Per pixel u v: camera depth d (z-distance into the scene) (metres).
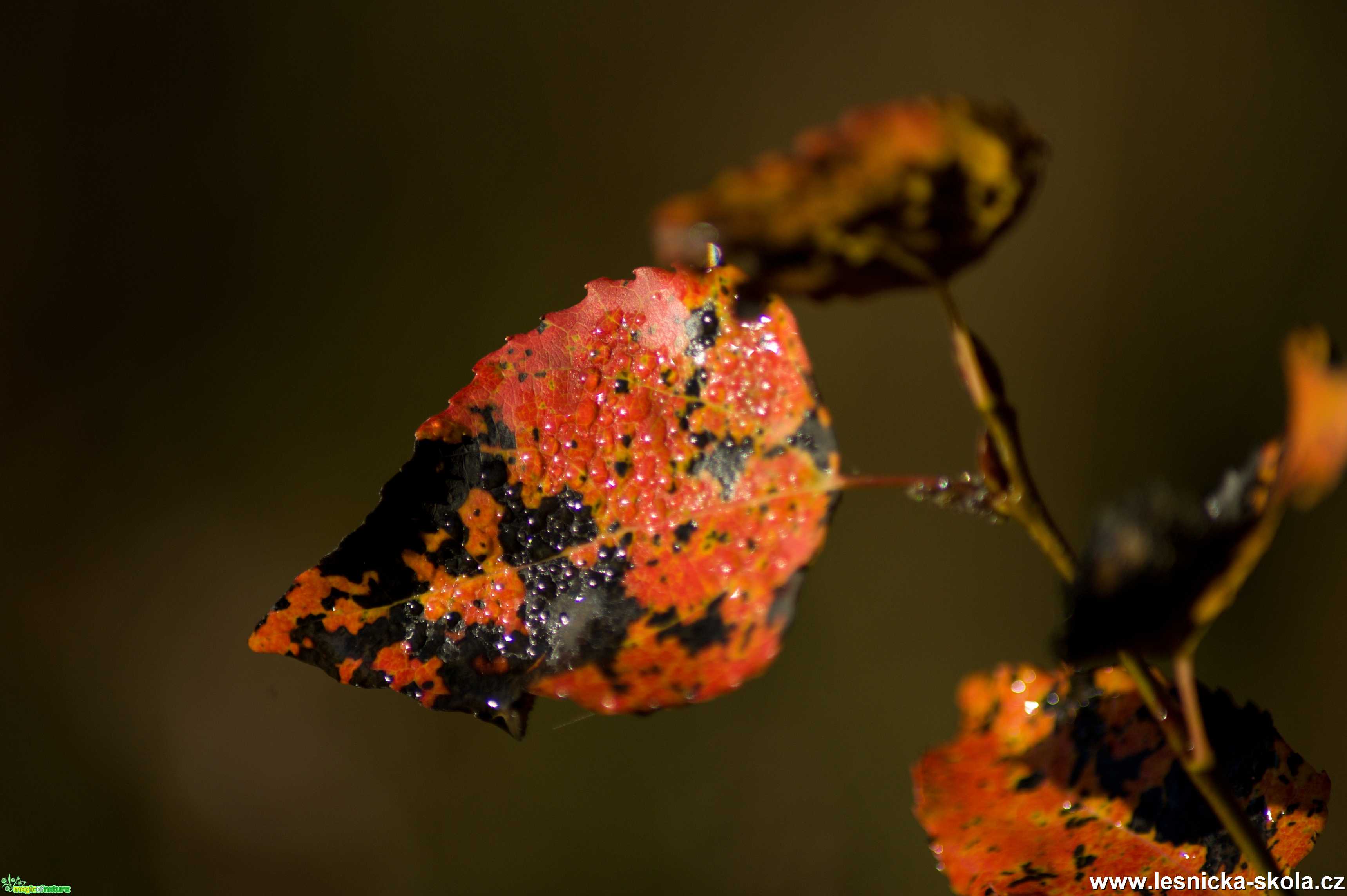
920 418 1.67
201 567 1.61
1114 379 1.71
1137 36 1.71
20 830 1.43
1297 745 1.42
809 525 0.35
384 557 0.35
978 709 0.36
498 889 1.37
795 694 1.49
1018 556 1.59
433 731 1.45
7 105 1.68
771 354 0.35
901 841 1.38
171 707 1.53
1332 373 0.33
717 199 0.34
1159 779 0.36
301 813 1.43
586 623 0.35
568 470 0.35
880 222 0.34
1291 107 1.67
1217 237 1.69
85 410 1.68
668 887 1.36
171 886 1.42
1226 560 0.33
